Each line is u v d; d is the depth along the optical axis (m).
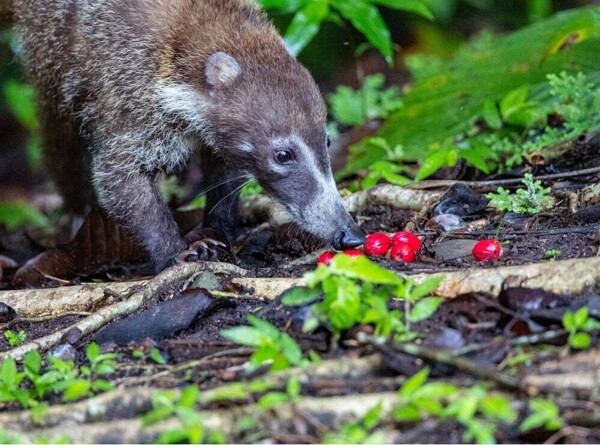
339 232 10.26
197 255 10.53
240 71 10.54
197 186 14.50
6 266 12.23
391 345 6.45
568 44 14.06
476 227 10.01
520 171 11.73
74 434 6.36
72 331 8.39
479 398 5.86
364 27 13.88
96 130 11.20
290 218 10.81
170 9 10.97
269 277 9.00
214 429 6.22
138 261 11.93
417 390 6.01
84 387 6.79
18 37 12.88
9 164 21.73
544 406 5.89
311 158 10.44
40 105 12.89
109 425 6.37
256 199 12.38
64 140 12.95
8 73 18.47
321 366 6.60
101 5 11.09
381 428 6.11
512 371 6.39
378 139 13.38
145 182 11.05
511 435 6.08
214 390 6.54
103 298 9.37
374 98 16.88
